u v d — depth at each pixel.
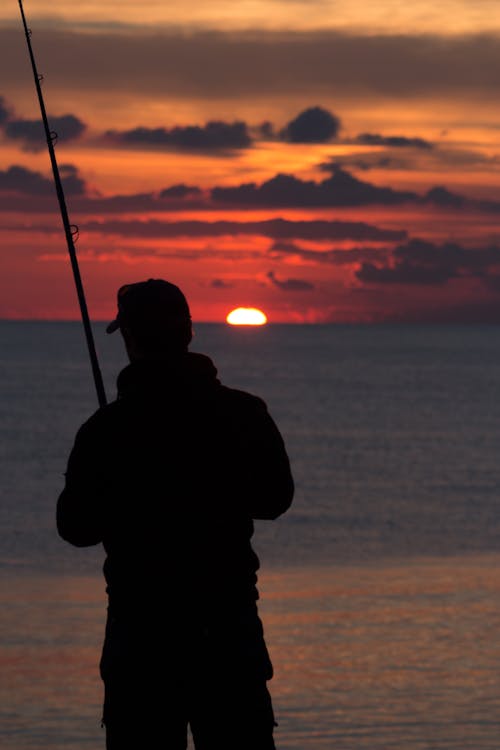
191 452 7.21
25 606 69.56
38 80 8.54
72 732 42.88
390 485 138.75
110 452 7.24
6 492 128.75
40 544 96.88
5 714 45.09
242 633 7.13
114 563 7.19
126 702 7.11
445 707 47.19
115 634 7.17
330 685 50.97
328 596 75.19
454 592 77.12
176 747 7.22
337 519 113.69
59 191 8.40
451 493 134.12
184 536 7.09
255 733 7.13
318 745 41.34
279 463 7.43
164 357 7.39
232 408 7.39
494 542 103.12
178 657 7.04
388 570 87.38
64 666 53.84
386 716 45.78
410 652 58.22
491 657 57.28
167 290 7.43
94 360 8.23
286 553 95.50
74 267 8.29
